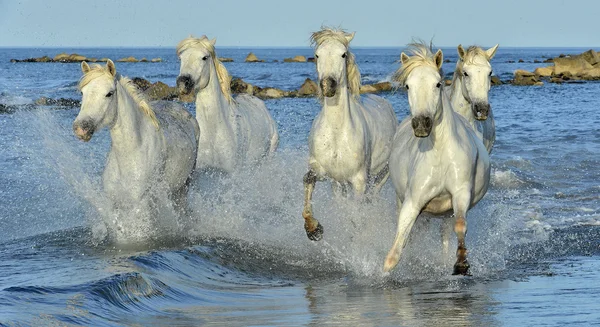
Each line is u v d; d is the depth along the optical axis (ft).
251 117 54.44
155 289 31.65
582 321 26.71
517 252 42.93
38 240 42.93
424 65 32.37
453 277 35.91
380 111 45.80
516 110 141.08
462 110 42.75
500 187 64.39
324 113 41.19
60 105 128.36
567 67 281.13
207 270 37.76
